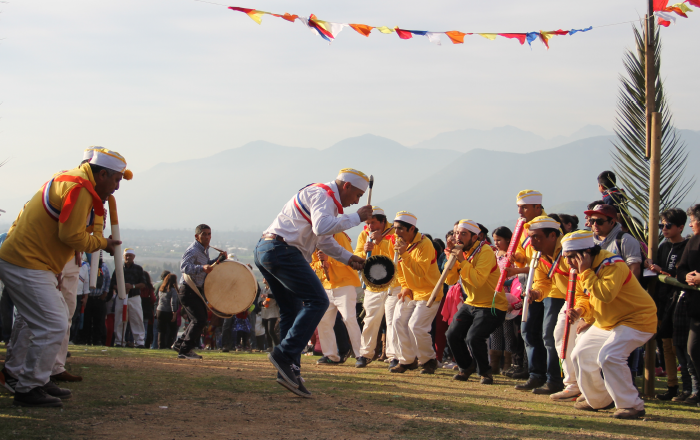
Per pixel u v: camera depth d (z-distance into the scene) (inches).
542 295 254.5
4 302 345.7
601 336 209.9
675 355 244.8
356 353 327.6
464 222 278.8
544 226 240.7
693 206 224.1
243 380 231.8
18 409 158.6
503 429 168.9
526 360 309.6
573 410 211.0
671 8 250.5
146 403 175.6
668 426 185.3
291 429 153.6
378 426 163.5
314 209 187.0
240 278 335.0
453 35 254.4
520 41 261.0
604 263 202.2
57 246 169.2
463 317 283.0
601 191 305.3
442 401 213.8
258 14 235.0
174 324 504.7
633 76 277.0
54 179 170.4
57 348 166.9
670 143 275.9
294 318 210.1
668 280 227.0
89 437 133.2
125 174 191.3
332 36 244.7
